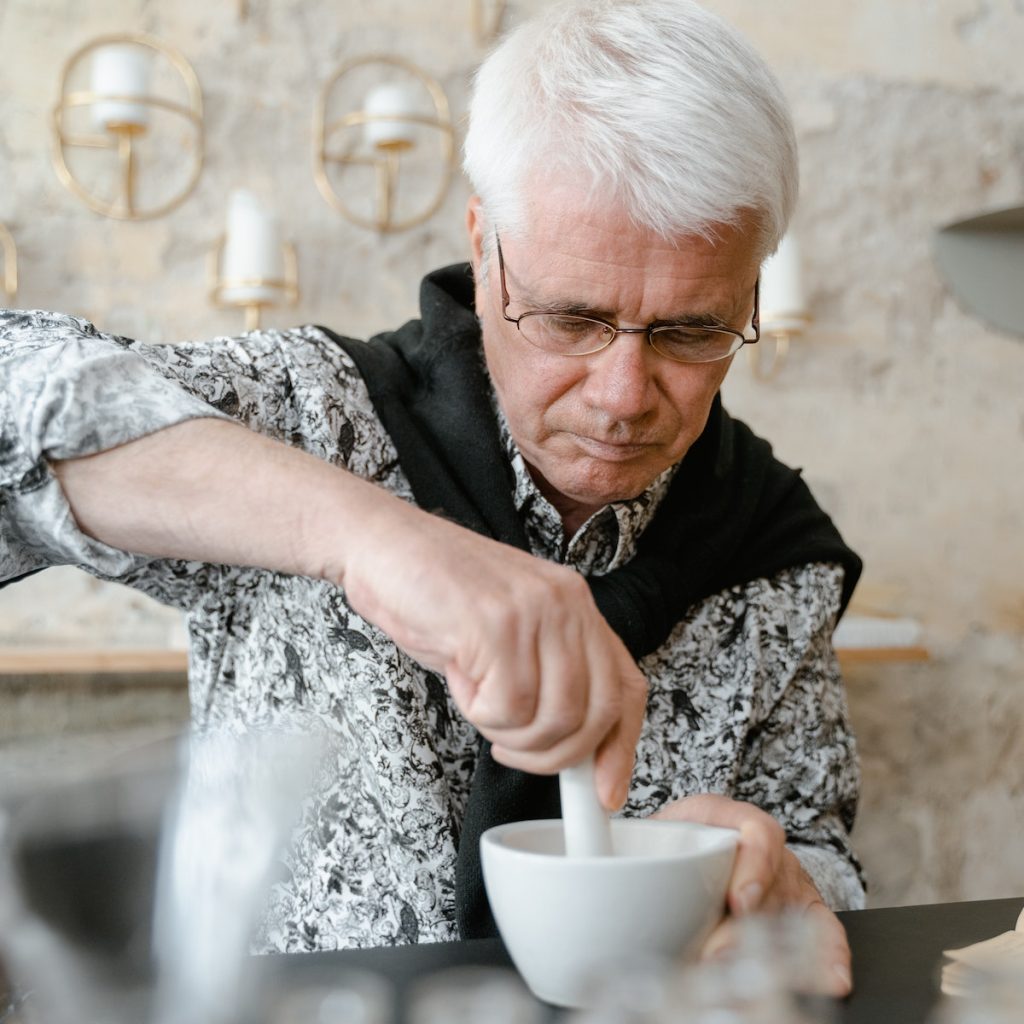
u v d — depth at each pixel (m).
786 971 0.58
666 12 0.92
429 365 1.12
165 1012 0.39
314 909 0.98
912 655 2.34
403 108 2.37
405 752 0.99
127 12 2.39
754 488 1.19
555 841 0.67
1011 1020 0.53
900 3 2.79
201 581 1.03
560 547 1.08
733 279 0.92
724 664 1.13
